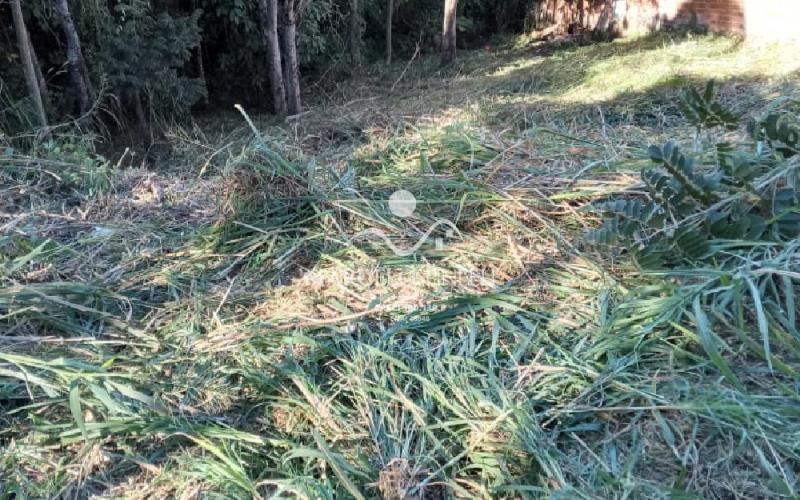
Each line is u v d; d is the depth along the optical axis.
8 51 6.21
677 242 2.31
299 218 2.98
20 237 2.84
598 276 2.41
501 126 5.39
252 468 1.69
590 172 3.19
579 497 1.51
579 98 6.12
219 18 8.31
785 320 1.97
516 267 2.53
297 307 2.35
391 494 1.53
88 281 2.53
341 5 9.96
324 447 1.61
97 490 1.66
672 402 1.77
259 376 1.94
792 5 7.21
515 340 2.12
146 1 6.95
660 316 2.04
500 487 1.57
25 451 1.74
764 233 2.42
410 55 11.76
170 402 1.91
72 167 3.74
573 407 1.79
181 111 7.16
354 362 1.98
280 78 7.86
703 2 8.70
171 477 1.66
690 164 2.45
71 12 6.55
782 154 2.71
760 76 5.89
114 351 2.15
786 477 1.57
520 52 10.55
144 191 3.61
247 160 3.10
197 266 2.68
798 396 1.74
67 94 6.57
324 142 5.73
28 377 1.87
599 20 10.99
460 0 12.36
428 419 1.80
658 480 1.60
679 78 6.14
